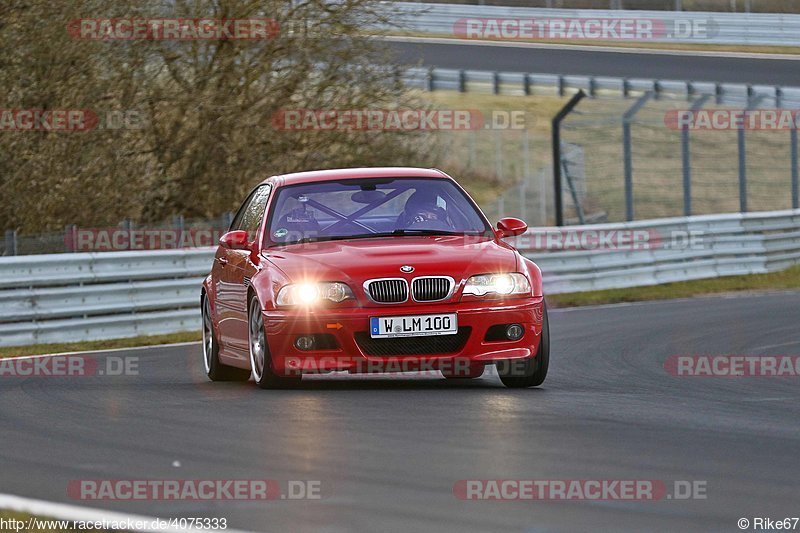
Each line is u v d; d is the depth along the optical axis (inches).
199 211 2578.7
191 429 746.2
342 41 2554.1
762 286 2315.5
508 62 4389.8
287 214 996.6
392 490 544.4
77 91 2239.2
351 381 999.6
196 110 2445.9
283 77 2564.0
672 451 641.6
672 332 1491.1
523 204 3582.7
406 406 819.4
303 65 2539.4
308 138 2576.3
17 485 591.2
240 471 601.3
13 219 2201.0
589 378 1039.0
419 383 980.6
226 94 2522.1
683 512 496.4
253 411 813.2
